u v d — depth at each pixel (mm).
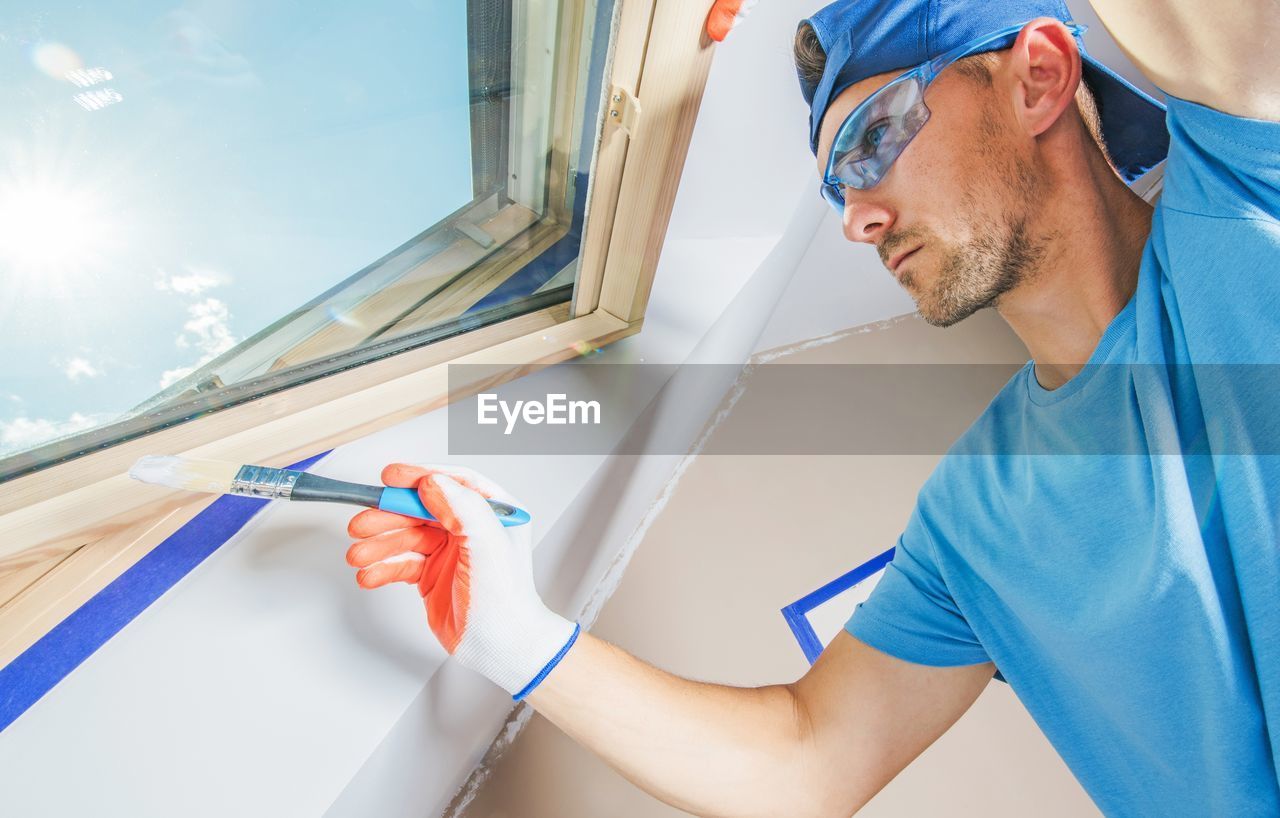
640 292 964
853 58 596
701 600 1317
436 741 770
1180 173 506
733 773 656
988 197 587
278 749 585
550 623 646
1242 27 397
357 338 787
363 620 680
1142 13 427
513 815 1033
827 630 1311
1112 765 636
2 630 598
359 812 645
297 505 747
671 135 749
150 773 559
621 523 1198
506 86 762
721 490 1487
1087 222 577
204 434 686
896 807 1186
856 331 1874
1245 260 461
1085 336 615
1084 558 575
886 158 604
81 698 591
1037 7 561
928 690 708
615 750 647
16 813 528
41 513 606
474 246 864
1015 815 1188
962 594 681
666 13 633
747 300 1233
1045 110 547
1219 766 520
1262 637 477
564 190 900
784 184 1155
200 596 666
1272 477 468
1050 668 647
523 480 833
